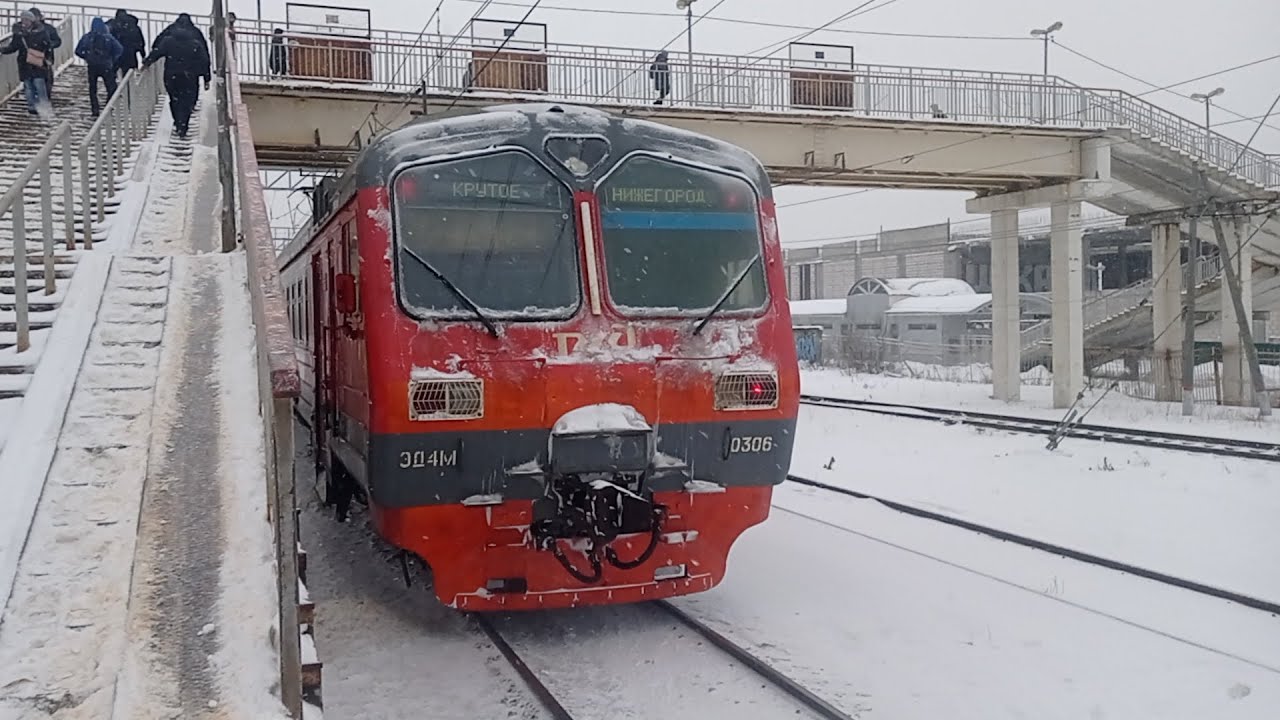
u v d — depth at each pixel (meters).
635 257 6.96
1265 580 8.24
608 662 6.59
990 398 28.17
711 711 5.75
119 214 11.00
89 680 4.11
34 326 7.44
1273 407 24.38
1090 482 13.30
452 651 6.81
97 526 5.14
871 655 6.59
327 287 9.22
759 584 8.33
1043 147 24.17
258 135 19.50
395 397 6.33
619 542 6.86
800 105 22.11
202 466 5.74
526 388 6.53
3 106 16.27
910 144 23.12
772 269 7.32
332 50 19.80
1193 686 6.02
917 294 51.16
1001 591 8.05
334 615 7.57
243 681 4.18
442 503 6.48
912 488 13.28
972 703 5.80
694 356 6.91
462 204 6.70
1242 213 24.41
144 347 7.29
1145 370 30.20
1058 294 25.38
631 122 7.16
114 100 12.15
